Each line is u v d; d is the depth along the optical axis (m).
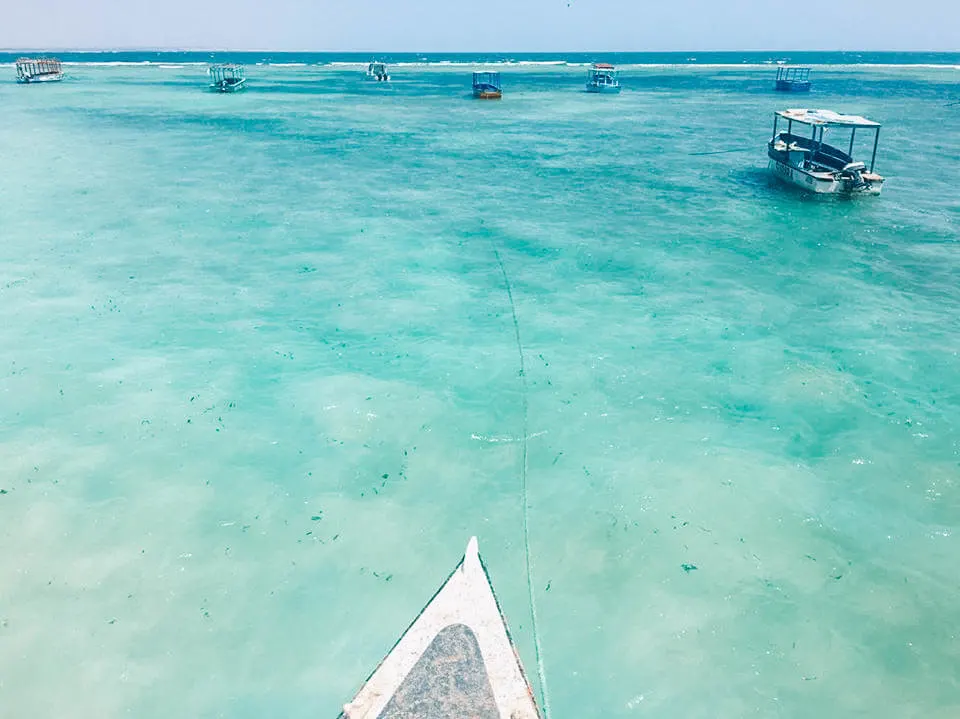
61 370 16.75
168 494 12.66
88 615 10.16
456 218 29.69
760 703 8.98
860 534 11.80
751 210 30.80
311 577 10.96
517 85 106.25
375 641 9.88
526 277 23.14
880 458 13.73
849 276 23.06
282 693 9.12
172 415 15.05
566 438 14.53
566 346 18.38
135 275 22.78
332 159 42.47
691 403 15.74
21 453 13.64
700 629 10.05
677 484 13.05
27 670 9.30
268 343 18.41
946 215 30.02
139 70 143.25
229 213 29.88
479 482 13.23
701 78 128.12
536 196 33.66
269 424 14.85
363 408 15.42
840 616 10.24
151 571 10.97
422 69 169.12
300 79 121.50
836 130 55.28
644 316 20.17
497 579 10.96
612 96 86.50
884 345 18.19
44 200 31.19
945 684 9.19
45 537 11.58
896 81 115.62
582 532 11.93
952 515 12.22
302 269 23.59
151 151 43.66
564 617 10.27
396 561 11.31
